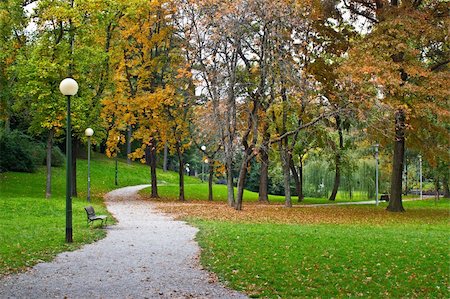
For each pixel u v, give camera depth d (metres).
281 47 27.25
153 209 29.97
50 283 10.27
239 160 40.25
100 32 34.66
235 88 28.25
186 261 12.81
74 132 33.81
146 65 36.47
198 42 30.11
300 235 17.17
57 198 31.11
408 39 25.81
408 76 27.94
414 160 45.97
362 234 17.98
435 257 13.43
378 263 12.50
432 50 28.84
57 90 30.59
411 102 26.16
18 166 44.78
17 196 33.06
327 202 43.53
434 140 30.38
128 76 36.97
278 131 33.84
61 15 30.22
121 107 35.66
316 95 27.27
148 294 9.52
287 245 14.90
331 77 28.34
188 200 40.41
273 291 9.86
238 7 26.69
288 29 27.31
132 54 38.03
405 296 9.74
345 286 10.34
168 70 37.69
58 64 29.92
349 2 29.45
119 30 36.28
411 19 25.20
